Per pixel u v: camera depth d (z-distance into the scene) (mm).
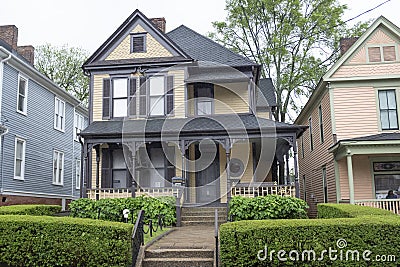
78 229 7391
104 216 13031
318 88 16453
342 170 15133
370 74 15344
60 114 21562
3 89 15633
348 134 15070
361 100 15250
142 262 8008
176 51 16375
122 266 7176
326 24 24422
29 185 17625
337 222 6992
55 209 13148
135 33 16656
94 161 16062
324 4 24656
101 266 7230
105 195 14391
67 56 31656
